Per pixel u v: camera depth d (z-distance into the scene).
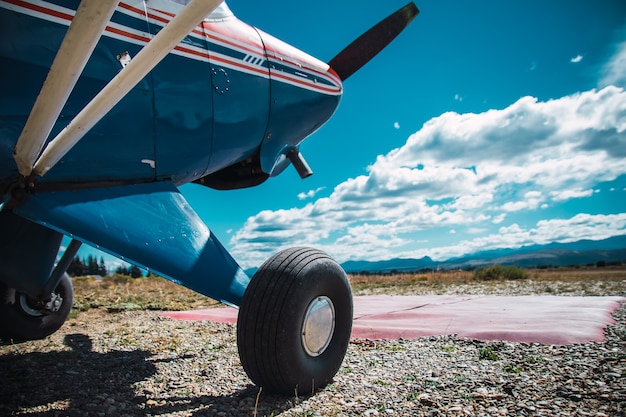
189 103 2.51
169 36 1.31
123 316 5.22
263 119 3.10
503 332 3.55
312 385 2.07
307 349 2.06
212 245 2.40
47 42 1.87
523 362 2.65
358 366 2.67
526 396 1.99
